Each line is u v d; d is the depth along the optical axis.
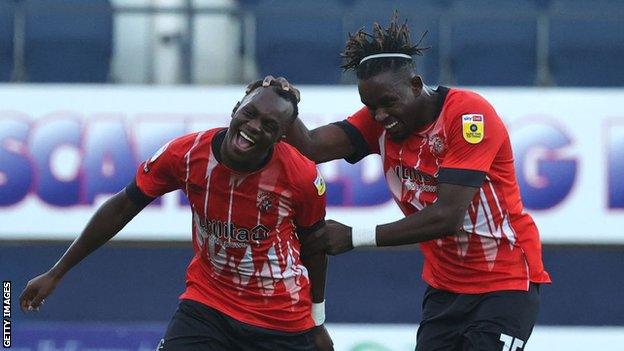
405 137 16.84
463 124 16.36
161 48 42.06
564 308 41.81
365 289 41.16
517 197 17.12
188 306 16.84
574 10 44.78
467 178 16.20
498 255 16.92
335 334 34.66
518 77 43.59
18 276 40.81
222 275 16.66
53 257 41.03
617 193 36.66
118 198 16.73
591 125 36.81
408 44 16.59
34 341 35.31
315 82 43.66
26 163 36.91
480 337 16.75
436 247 17.27
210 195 16.08
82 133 37.00
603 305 41.75
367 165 36.62
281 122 15.56
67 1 43.69
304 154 17.83
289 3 44.78
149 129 37.03
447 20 42.78
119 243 37.88
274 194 16.05
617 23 44.47
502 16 41.97
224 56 42.06
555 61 44.19
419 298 41.06
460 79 43.38
